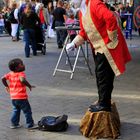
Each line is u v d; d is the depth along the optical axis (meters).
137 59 13.96
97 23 6.38
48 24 21.66
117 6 22.86
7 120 7.46
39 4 21.36
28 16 14.99
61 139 6.53
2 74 11.55
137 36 23.30
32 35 15.13
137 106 8.26
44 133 6.80
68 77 11.15
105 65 6.51
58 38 17.47
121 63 6.39
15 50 17.06
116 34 6.32
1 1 33.25
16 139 6.55
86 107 8.20
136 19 19.89
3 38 23.38
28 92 9.41
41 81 10.63
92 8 6.36
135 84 10.22
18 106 6.97
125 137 6.60
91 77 11.13
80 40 6.90
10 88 6.99
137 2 22.86
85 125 6.69
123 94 9.21
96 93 9.32
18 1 24.42
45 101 8.66
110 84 6.59
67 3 20.30
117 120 6.90
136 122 7.30
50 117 7.06
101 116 6.54
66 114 7.73
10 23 22.97
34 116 7.61
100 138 6.55
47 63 13.47
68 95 9.16
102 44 6.41
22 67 6.94
